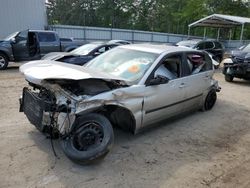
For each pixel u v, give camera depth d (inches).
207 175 153.3
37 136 188.2
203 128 224.5
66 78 145.9
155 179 146.6
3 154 162.6
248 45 468.4
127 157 167.6
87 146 154.3
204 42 672.4
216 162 168.7
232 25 1311.5
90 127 154.7
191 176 151.4
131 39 1263.5
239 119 254.2
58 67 170.1
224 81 462.3
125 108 169.2
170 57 208.1
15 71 502.6
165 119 210.2
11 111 242.8
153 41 1341.0
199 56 246.1
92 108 153.4
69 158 151.4
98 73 167.3
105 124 154.5
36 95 167.9
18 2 783.7
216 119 249.3
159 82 185.9
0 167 149.1
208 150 184.9
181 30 2169.0
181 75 216.4
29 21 810.2
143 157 168.9
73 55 377.7
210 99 271.1
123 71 192.4
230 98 335.6
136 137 196.7
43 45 550.3
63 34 1067.9
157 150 179.3
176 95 208.4
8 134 190.5
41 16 830.5
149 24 2239.2
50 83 158.6
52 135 163.9
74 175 145.6
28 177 141.8
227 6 1967.3
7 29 780.0
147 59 197.6
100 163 158.4
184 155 175.2
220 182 147.4
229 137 209.8
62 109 152.1
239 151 186.2
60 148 171.8
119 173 150.0
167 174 152.0
